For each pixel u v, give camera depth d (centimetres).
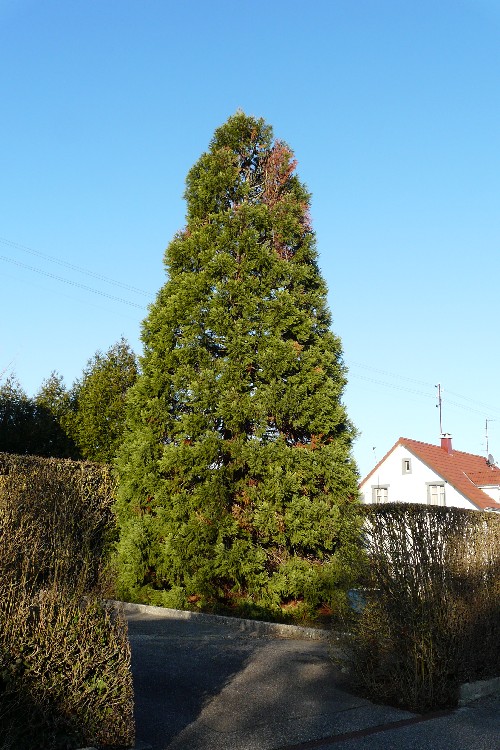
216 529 1444
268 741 689
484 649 988
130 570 1494
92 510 764
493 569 1055
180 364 1603
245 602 1405
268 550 1473
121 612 646
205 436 1517
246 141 1853
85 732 580
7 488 652
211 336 1603
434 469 3759
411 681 862
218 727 716
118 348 3195
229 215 1670
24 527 618
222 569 1412
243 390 1559
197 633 1224
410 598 900
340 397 1630
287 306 1588
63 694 576
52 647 578
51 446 3092
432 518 965
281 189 1794
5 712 539
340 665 952
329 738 720
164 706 766
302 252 1706
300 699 842
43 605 588
